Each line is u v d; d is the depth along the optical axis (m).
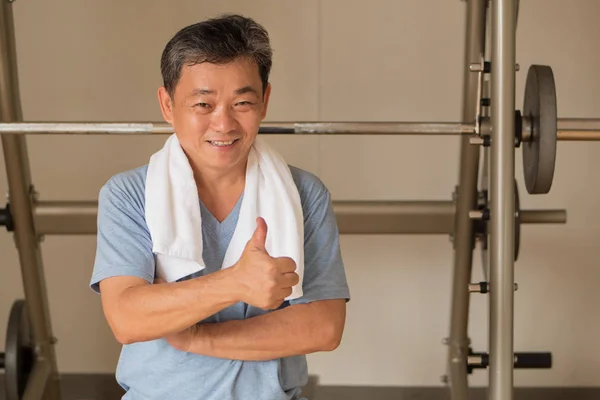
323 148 2.96
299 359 1.58
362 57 2.89
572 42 2.86
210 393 1.49
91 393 3.13
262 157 1.54
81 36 2.88
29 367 2.63
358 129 2.13
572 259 3.02
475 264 3.09
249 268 1.30
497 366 1.88
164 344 1.48
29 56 2.89
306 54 2.89
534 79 1.96
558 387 3.11
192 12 2.87
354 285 3.07
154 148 2.96
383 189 2.99
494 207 1.89
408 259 3.04
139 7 2.86
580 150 2.94
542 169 1.94
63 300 3.09
